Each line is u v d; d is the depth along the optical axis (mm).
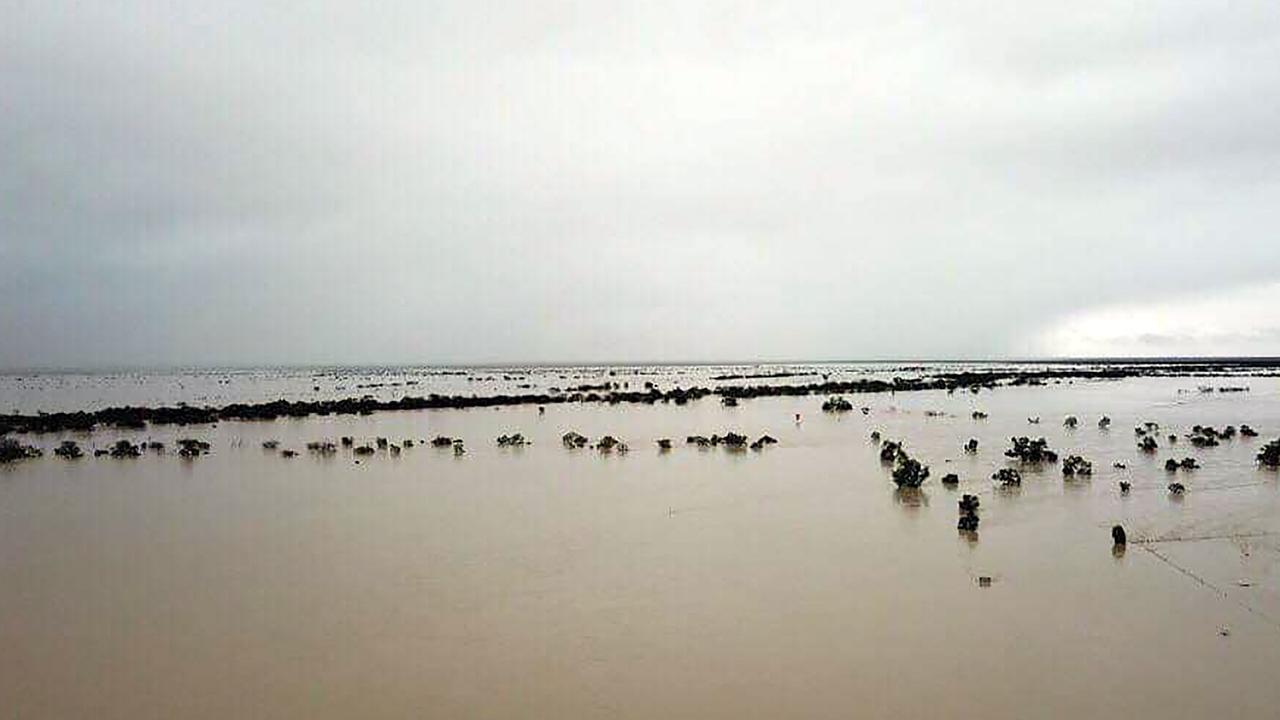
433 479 27719
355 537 19609
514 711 10656
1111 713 10359
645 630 13375
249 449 35531
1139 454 31828
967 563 16797
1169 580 15469
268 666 12125
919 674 11539
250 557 17906
